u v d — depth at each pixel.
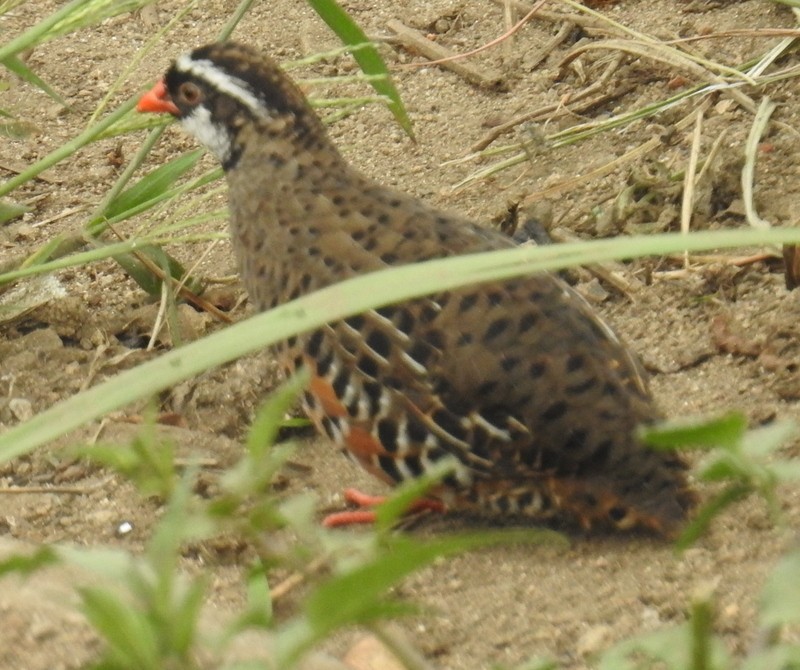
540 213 11.32
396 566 3.56
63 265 9.95
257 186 8.91
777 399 9.26
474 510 8.26
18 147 13.49
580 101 13.28
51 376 10.29
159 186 10.91
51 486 9.15
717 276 10.61
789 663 4.31
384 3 15.40
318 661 6.08
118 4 8.82
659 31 13.74
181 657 3.70
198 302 11.02
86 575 6.44
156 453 3.90
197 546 8.15
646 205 11.38
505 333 7.66
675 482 7.59
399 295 4.64
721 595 7.03
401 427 7.93
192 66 9.39
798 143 11.79
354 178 8.90
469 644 7.05
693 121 12.34
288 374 8.48
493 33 14.71
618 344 7.90
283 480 9.15
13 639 6.00
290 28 15.13
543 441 7.54
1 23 14.94
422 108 13.73
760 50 13.14
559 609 7.25
